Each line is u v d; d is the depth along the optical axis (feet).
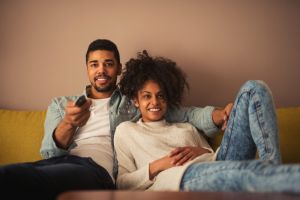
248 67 6.20
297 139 5.04
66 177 3.66
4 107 6.20
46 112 5.66
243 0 6.19
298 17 6.21
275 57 6.22
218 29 6.18
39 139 5.34
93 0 6.15
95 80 5.26
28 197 3.20
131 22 6.16
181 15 6.16
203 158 4.11
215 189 3.31
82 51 6.17
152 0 6.16
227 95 6.20
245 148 4.02
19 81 6.21
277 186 2.70
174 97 5.23
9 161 5.23
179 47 6.17
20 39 6.19
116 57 5.39
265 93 3.81
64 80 6.19
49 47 6.19
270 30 6.21
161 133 4.78
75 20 6.17
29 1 6.17
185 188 3.62
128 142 4.70
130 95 5.26
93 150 4.81
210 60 6.19
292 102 6.23
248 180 2.95
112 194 2.66
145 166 4.25
